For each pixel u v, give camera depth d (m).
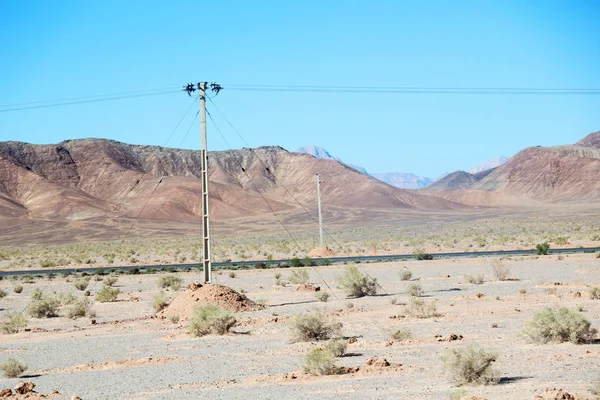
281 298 43.28
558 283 42.31
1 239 189.25
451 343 23.27
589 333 22.02
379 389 17.00
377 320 30.77
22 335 32.81
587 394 14.70
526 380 16.86
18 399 18.06
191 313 35.12
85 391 19.03
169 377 20.53
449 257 73.81
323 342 25.30
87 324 35.81
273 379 19.25
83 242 179.62
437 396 15.70
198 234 192.88
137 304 44.00
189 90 37.06
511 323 27.22
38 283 64.81
